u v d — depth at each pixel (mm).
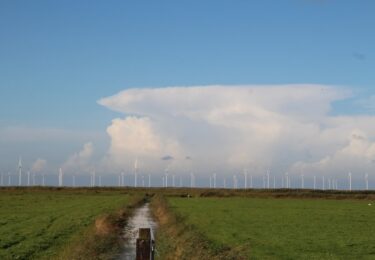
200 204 119688
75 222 59531
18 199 132375
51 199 133625
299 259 36500
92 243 36000
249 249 40562
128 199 128250
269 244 45500
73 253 31547
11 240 41719
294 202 142250
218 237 48844
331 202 146250
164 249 36438
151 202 127750
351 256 38500
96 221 53875
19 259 32500
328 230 60062
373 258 37406
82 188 199125
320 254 39250
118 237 45344
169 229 51344
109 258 33562
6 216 70812
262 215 85312
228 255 32875
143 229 20031
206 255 31156
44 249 37219
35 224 57625
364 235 54594
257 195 182625
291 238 50656
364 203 140000
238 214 86438
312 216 84625
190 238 40938
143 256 19781
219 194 184500
